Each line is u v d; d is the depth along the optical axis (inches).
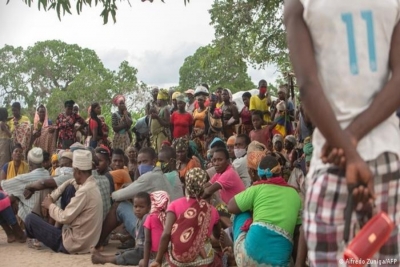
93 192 285.9
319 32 69.8
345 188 68.4
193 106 516.1
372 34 69.4
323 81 69.7
